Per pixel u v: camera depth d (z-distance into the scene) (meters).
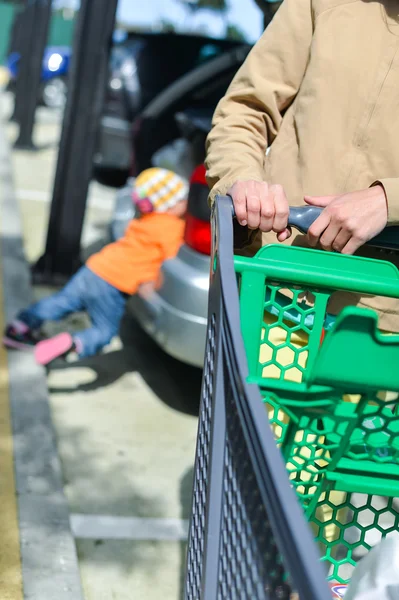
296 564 0.87
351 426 1.41
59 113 16.75
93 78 5.08
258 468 1.03
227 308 1.30
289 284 1.60
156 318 3.71
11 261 5.74
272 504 0.96
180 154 4.60
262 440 1.03
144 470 3.32
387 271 1.66
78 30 5.03
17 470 3.13
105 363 4.36
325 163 1.80
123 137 8.03
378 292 1.56
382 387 1.29
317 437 1.46
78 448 3.44
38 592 2.45
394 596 1.23
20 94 13.13
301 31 1.87
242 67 1.97
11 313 4.72
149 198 3.79
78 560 2.69
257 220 1.62
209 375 1.45
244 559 1.14
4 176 8.96
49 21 10.53
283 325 1.62
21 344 4.13
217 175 1.81
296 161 1.84
